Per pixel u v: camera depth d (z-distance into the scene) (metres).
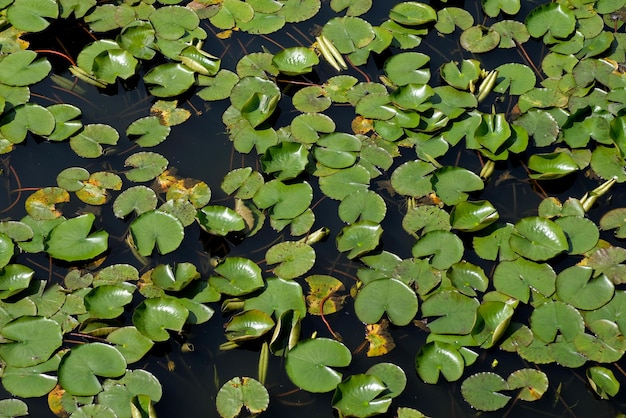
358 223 3.80
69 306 3.51
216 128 4.42
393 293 3.53
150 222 3.76
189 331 3.52
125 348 3.34
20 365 3.28
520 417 3.30
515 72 4.63
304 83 4.68
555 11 4.89
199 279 3.61
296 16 4.98
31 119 4.29
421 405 3.33
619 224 3.89
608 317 3.46
